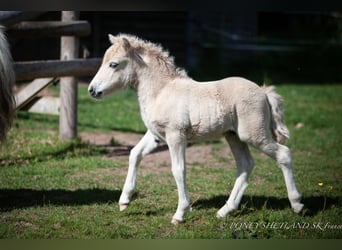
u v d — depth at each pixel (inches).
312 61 1360.7
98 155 539.5
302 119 729.0
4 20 491.2
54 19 604.1
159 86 356.8
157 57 361.1
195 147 593.3
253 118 348.2
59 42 584.4
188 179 465.7
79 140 567.2
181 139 349.7
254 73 1149.1
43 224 354.6
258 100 350.0
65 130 568.4
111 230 344.8
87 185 444.1
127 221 363.9
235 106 350.3
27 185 439.2
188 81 359.6
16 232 342.3
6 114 370.6
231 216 369.4
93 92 354.6
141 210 381.7
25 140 567.8
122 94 865.5
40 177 462.0
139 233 343.3
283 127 360.2
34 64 486.0
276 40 1601.9
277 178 470.0
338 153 569.0
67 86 561.6
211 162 532.7
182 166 351.6
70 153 533.3
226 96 350.9
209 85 356.8
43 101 581.3
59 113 571.5
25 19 515.5
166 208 387.5
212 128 349.7
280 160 357.4
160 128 352.2
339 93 983.6
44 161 508.7
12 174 466.3
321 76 1213.1
